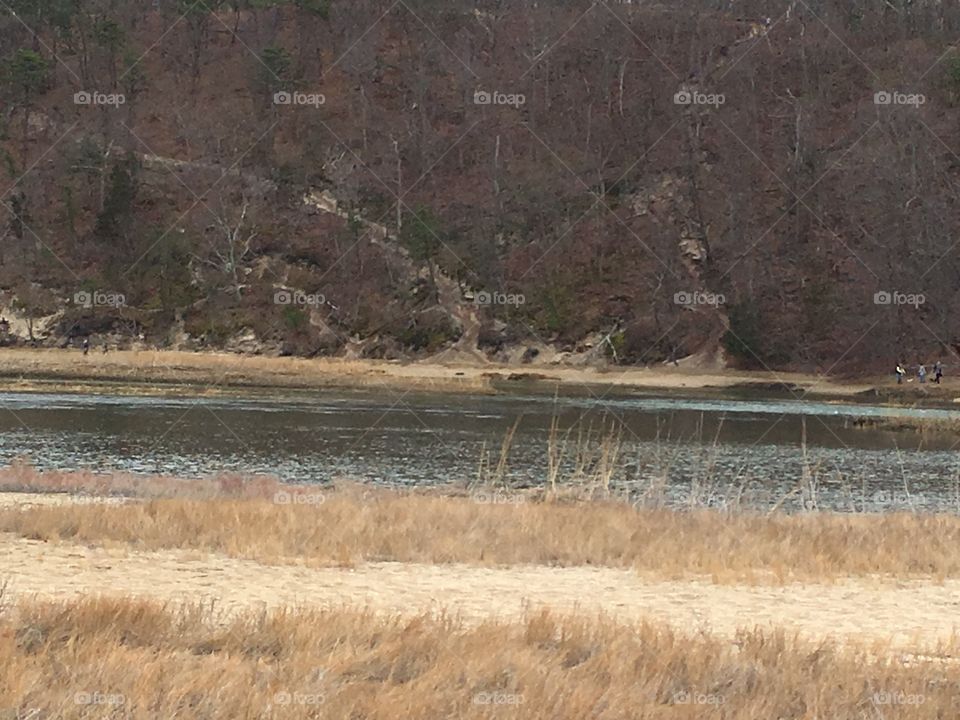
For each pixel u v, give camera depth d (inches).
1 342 3260.3
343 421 1915.6
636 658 430.0
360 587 607.8
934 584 695.7
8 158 3774.6
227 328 3390.7
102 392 2313.0
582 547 743.1
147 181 3789.4
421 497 1022.4
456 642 438.9
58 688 358.3
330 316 3457.2
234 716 346.9
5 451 1437.0
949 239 3412.9
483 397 2534.5
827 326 3353.8
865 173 3722.9
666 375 3171.8
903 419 2055.9
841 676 425.1
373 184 3887.8
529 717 361.4
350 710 356.2
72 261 3511.3
